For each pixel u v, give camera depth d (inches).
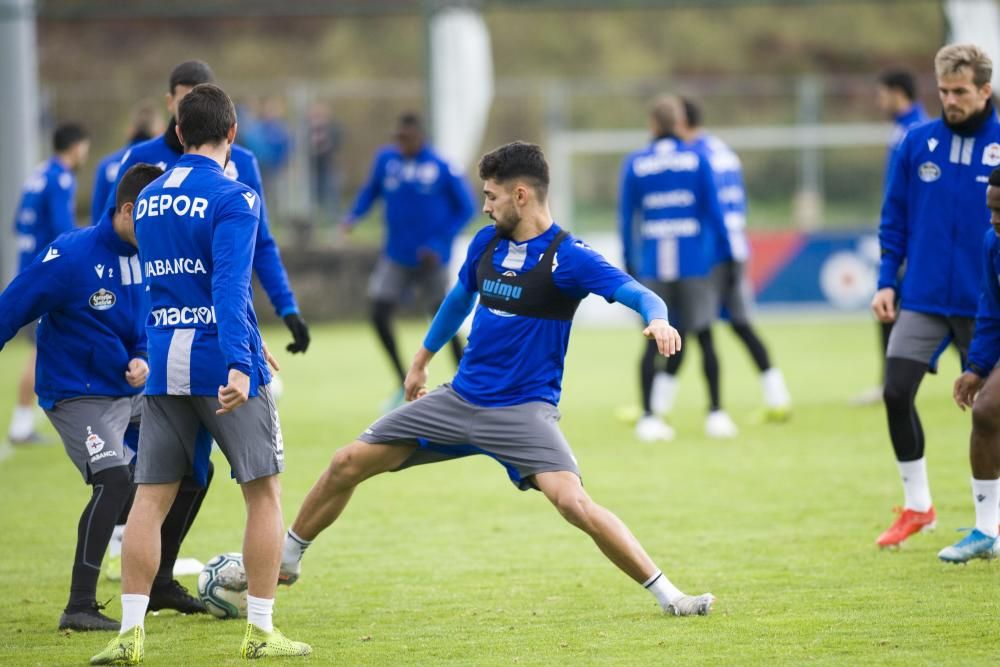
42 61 4261.8
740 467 1220.5
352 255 2834.6
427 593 807.7
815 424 1462.8
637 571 717.9
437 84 2571.4
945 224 874.1
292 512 1071.6
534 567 873.5
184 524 762.2
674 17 4790.8
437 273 1707.7
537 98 3799.2
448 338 771.4
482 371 716.7
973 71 852.6
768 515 1011.9
